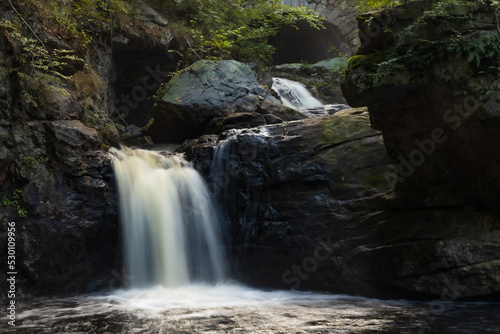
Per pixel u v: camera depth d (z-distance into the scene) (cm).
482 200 604
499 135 547
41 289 695
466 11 548
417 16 567
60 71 842
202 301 655
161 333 475
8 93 707
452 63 543
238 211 770
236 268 761
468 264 591
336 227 698
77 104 798
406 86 561
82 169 737
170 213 783
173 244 777
